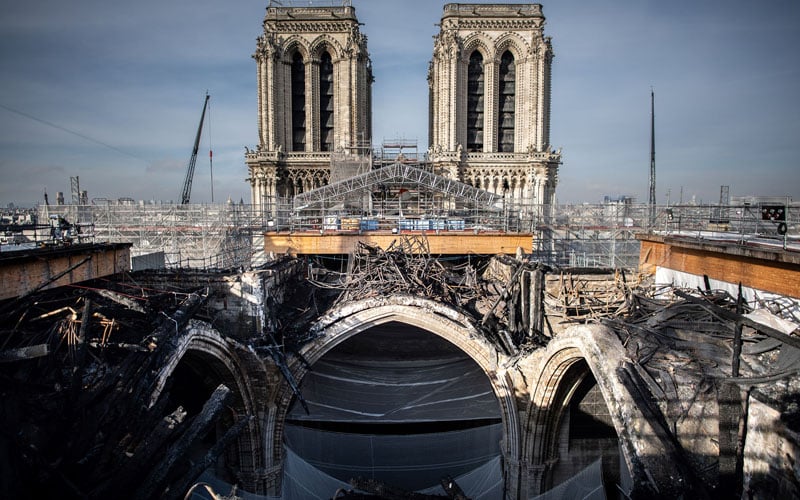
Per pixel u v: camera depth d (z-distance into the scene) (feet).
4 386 46.19
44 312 67.05
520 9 233.96
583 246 163.94
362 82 241.76
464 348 95.96
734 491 45.14
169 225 161.27
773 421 38.37
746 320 53.78
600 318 80.89
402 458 112.27
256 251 150.41
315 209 164.55
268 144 233.35
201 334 73.61
